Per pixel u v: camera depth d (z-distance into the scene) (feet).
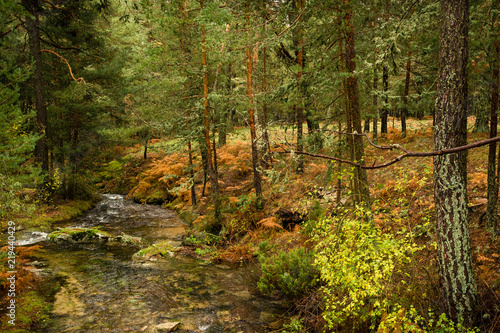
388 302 13.20
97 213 50.03
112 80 55.06
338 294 15.69
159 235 38.32
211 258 28.94
